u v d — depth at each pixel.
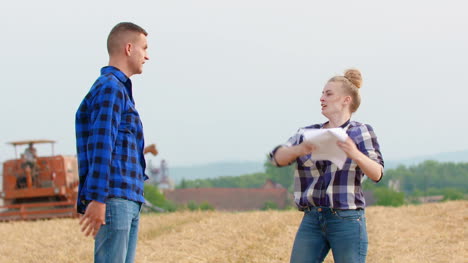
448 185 190.12
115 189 4.71
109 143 4.62
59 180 23.00
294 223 14.06
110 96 4.71
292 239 11.43
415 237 11.47
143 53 5.15
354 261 4.80
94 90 4.82
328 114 5.04
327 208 4.83
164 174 154.88
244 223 14.16
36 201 23.47
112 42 5.05
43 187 23.05
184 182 195.12
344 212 4.79
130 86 5.03
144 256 9.55
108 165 4.60
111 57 5.08
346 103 5.02
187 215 16.80
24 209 22.00
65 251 10.57
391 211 16.86
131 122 4.89
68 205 22.88
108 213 4.69
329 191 4.80
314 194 4.86
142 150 5.07
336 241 4.82
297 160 4.98
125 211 4.76
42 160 23.14
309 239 4.94
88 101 4.83
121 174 4.76
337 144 4.42
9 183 23.05
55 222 16.75
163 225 14.21
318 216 4.89
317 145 4.45
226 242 11.16
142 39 5.12
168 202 89.69
